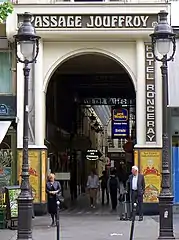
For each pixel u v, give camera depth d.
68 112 34.81
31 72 23.45
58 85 31.39
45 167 23.27
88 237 17.36
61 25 23.11
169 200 15.50
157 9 23.08
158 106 23.47
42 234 18.06
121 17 23.11
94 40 23.73
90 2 23.28
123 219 22.17
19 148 23.19
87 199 34.56
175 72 23.28
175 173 24.19
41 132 23.45
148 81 23.53
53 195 19.97
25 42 15.73
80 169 41.38
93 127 50.75
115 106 35.19
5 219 19.28
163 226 15.44
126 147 30.33
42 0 23.61
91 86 32.91
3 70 23.75
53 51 23.81
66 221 21.77
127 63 23.75
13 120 23.36
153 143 23.41
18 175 23.06
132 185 21.42
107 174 31.59
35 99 23.45
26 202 15.39
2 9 16.44
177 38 23.34
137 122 23.48
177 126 24.20
